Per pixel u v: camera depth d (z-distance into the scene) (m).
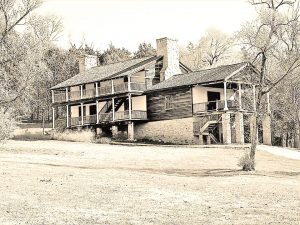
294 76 53.38
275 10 29.41
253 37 30.28
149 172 28.94
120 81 58.38
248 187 23.42
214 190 22.25
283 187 23.70
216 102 49.41
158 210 17.20
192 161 35.47
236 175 28.38
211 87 53.31
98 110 61.53
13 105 48.62
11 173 25.17
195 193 21.22
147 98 56.16
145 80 57.84
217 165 33.66
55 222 14.88
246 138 55.84
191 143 51.09
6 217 15.33
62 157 36.19
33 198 18.64
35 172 25.97
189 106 51.50
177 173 29.22
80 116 61.84
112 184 22.78
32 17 49.69
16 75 48.66
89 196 19.50
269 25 29.64
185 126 51.84
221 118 49.03
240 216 16.36
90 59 70.44
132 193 20.56
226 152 40.97
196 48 90.25
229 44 86.19
